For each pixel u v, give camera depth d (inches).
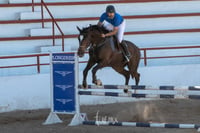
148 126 996.6
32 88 1369.3
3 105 1332.4
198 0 1904.5
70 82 1103.6
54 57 1118.4
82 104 1424.7
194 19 1875.0
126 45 1288.1
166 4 1872.5
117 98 1462.8
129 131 1009.5
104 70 1459.2
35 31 1648.6
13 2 1712.6
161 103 1425.9
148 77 1513.3
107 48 1195.3
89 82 1439.5
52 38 1651.1
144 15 1808.6
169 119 1168.2
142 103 1427.2
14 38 1611.7
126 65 1327.5
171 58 1732.3
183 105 1389.0
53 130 1037.2
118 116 1222.3
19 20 1652.3
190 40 1839.3
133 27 1796.3
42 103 1381.6
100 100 1444.4
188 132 993.5
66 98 1110.4
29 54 1483.8
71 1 1774.1
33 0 1712.6
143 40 1775.3
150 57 1595.7
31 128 1074.7
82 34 1156.5
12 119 1215.6
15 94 1348.4
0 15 1679.4
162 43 1801.2
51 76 1127.0
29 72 1533.0
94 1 1788.9
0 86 1330.0
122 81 1482.5
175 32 1814.7
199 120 1150.3
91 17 1748.3
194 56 1659.7
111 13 1204.5
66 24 1710.1
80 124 1095.6
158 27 1829.5
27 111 1332.4
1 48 1604.3
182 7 1891.0
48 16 1720.0
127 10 1825.8
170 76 1540.4
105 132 1001.5
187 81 1561.3
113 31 1216.2
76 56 1095.0
